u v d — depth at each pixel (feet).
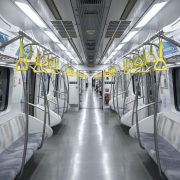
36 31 12.70
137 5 8.27
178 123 10.28
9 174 7.04
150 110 16.69
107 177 9.27
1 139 9.47
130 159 11.46
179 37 8.74
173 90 11.84
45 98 10.97
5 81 11.84
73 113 28.73
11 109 12.01
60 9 8.64
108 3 7.70
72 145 14.05
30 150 9.54
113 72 25.14
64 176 9.35
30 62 11.93
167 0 7.65
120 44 17.43
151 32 12.55
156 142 7.52
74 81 32.37
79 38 14.84
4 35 8.87
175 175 6.88
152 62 10.58
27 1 7.90
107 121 22.90
